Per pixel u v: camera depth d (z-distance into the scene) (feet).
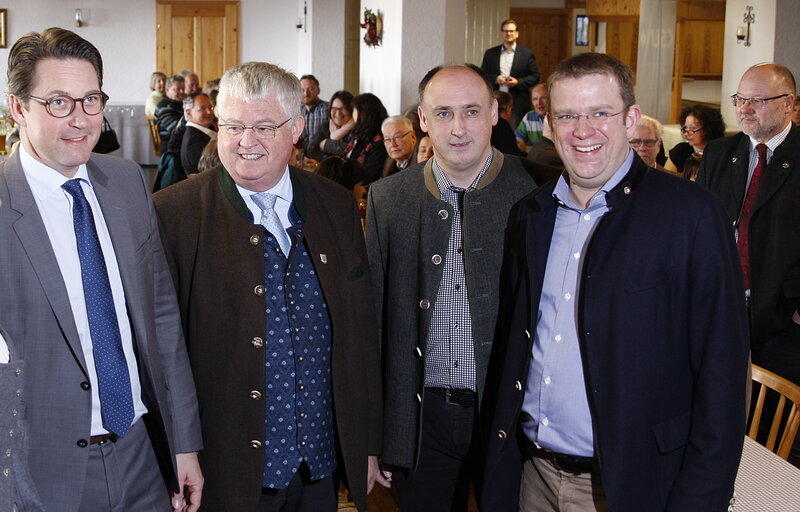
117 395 6.16
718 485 6.00
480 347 7.64
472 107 7.48
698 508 6.02
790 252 11.53
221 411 6.94
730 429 6.02
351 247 7.55
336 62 40.91
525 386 6.80
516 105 31.96
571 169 6.43
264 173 6.89
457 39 24.54
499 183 7.87
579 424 6.46
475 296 7.65
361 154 22.07
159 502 6.65
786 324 11.80
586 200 6.63
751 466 7.52
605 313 6.29
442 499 8.27
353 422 7.33
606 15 42.34
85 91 5.75
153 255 6.67
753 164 11.96
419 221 7.96
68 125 5.72
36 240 5.81
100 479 6.17
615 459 6.20
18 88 5.69
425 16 24.18
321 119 30.66
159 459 6.61
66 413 5.90
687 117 17.94
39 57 5.65
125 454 6.32
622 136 6.39
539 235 6.77
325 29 40.55
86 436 5.96
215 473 6.99
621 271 6.25
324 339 7.20
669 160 19.95
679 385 6.34
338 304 7.24
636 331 6.20
